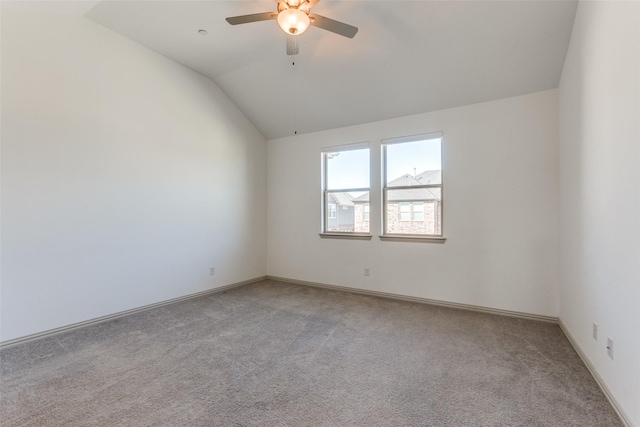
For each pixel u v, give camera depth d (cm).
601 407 170
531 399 178
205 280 414
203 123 413
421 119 376
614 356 170
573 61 250
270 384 195
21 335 255
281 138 505
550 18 249
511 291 326
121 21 296
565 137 273
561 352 239
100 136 306
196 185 403
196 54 357
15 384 193
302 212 483
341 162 454
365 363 223
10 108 250
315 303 377
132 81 333
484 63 300
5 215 248
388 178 409
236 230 464
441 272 365
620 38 163
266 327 296
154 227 355
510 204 325
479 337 270
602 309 188
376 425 157
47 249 271
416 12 266
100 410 168
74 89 287
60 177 279
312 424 158
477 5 251
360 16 277
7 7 248
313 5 237
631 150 152
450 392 186
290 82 391
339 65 346
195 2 264
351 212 445
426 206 382
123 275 325
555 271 304
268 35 315
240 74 401
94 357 231
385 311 345
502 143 329
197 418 162
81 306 292
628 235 154
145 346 251
